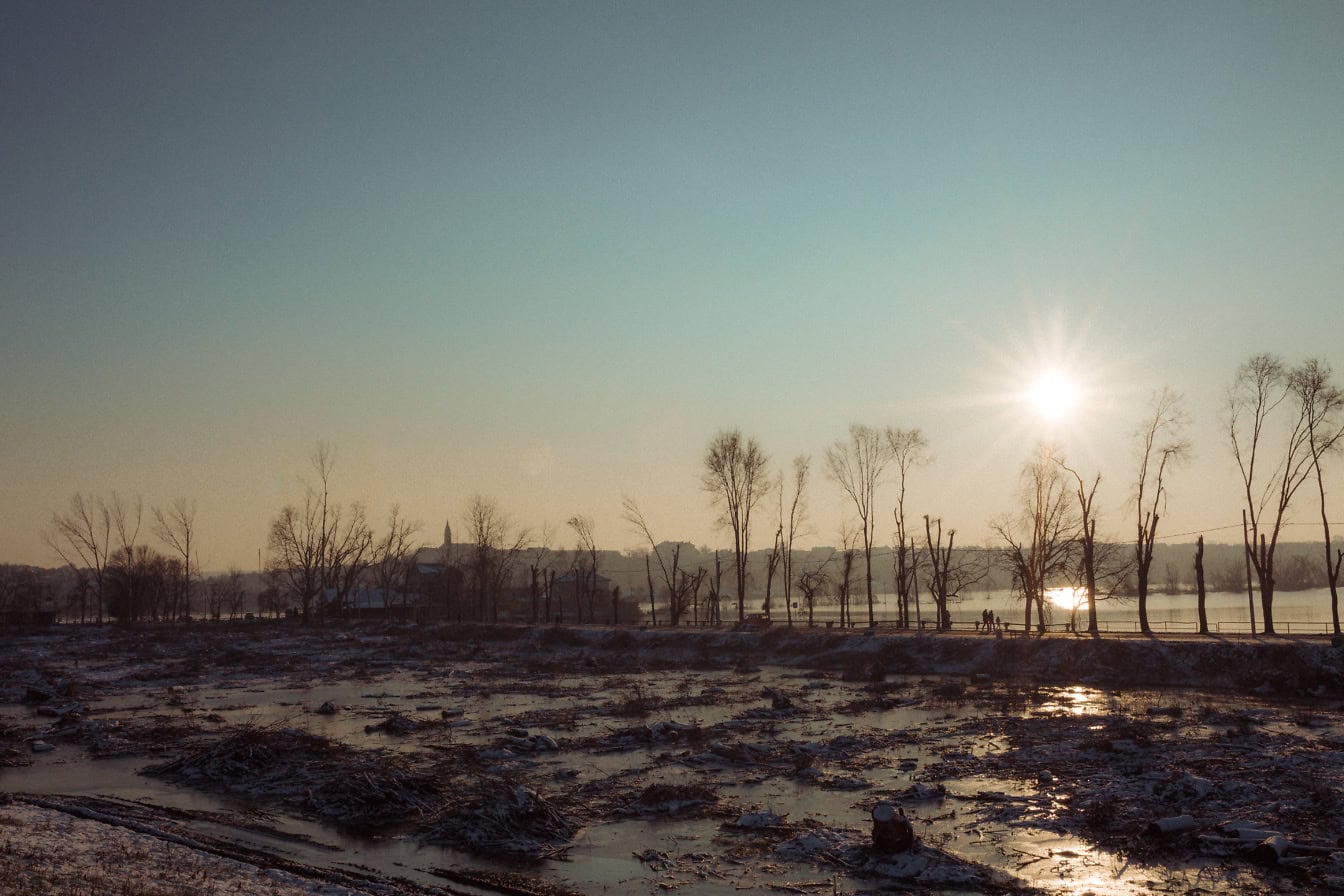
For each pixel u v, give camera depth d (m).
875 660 68.06
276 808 29.17
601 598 153.50
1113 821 24.95
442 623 110.38
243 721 46.66
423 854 24.17
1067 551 75.38
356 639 98.00
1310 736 35.16
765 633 79.81
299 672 70.56
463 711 48.75
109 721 45.75
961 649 65.69
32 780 33.84
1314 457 62.91
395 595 147.38
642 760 35.31
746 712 46.41
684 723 41.41
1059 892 20.11
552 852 24.12
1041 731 38.59
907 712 45.91
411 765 34.81
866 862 22.23
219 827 26.84
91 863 20.33
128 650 86.06
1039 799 27.58
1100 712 43.28
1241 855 21.86
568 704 51.78
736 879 21.72
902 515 89.19
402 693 58.06
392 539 125.88
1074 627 75.19
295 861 23.25
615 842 24.94
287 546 120.56
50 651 86.12
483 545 129.38
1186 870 21.12
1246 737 35.06
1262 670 51.94
